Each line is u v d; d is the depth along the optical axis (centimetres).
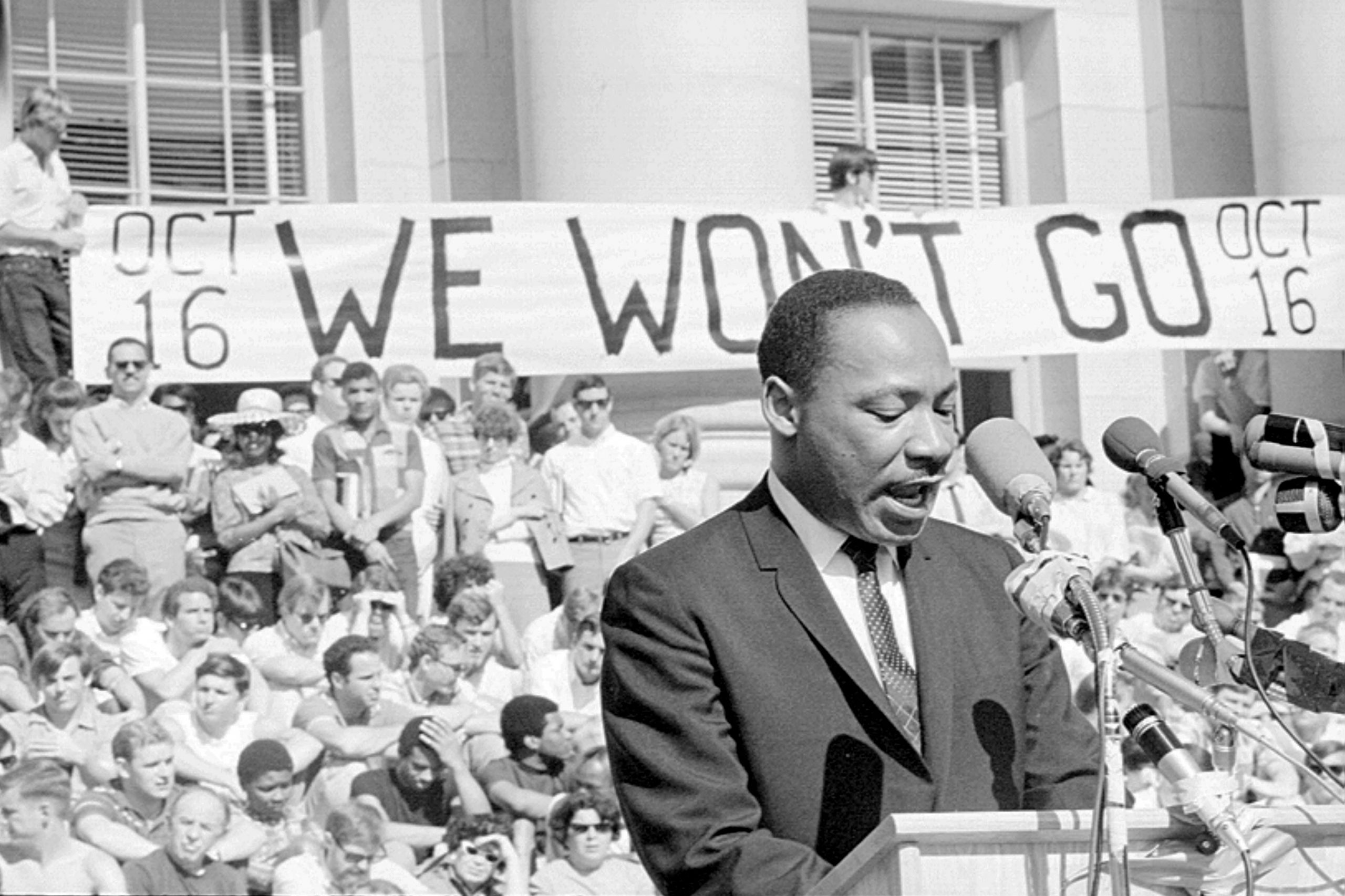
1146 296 1358
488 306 1248
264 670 1072
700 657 445
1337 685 434
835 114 1695
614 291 1262
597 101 1316
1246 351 1533
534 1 1348
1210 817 377
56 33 1495
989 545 479
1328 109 1617
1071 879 372
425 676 1073
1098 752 436
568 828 1002
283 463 1200
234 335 1210
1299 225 1388
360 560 1173
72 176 1494
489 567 1152
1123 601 1273
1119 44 1750
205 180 1525
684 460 1248
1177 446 1677
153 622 1073
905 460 438
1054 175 1725
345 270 1231
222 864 954
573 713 1048
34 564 1128
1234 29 1773
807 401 446
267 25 1549
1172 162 1741
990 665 455
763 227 1285
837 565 459
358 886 969
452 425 1233
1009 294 1337
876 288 452
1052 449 1339
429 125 1557
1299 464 443
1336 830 385
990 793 441
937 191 1720
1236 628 455
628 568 461
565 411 1266
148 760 959
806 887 404
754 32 1323
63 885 923
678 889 425
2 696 991
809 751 435
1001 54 1747
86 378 1173
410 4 1560
